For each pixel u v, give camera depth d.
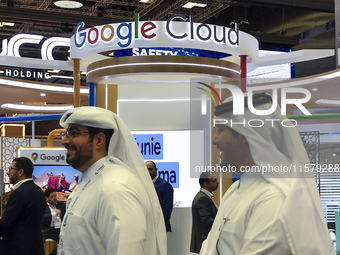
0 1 11.08
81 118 1.62
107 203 1.46
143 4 11.37
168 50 7.24
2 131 16.17
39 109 13.56
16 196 3.13
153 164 4.43
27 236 3.14
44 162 5.34
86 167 1.66
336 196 3.31
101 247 1.47
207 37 4.20
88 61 5.39
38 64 5.03
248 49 4.60
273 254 1.12
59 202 4.80
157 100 5.90
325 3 10.54
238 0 10.34
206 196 3.35
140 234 1.42
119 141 1.69
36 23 12.12
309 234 1.12
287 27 12.62
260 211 1.18
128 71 4.46
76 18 11.01
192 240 3.40
